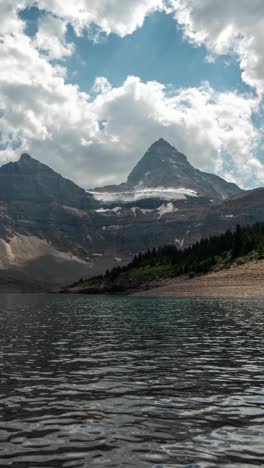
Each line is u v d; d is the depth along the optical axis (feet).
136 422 50.26
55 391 64.34
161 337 125.29
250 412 54.08
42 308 299.79
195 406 56.65
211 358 91.09
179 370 79.36
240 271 447.42
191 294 413.39
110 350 102.58
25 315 226.17
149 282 619.26
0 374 76.23
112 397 61.05
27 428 48.39
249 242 520.42
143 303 329.52
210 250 606.55
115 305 318.24
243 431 47.37
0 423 50.08
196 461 39.81
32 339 123.75
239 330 139.13
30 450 42.27
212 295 379.96
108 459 40.22
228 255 542.57
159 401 59.06
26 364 85.40
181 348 104.83
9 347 108.27
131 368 81.10
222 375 75.00
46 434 46.55
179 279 554.46
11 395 62.03
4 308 303.48
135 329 147.74
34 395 62.03
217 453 41.50
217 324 157.38
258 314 196.24
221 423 49.90
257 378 72.84
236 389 65.51
